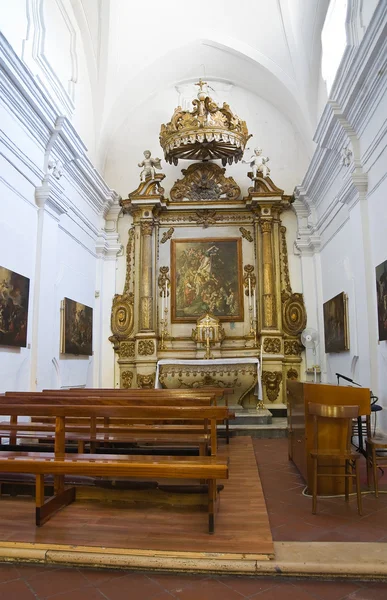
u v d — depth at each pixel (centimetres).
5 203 669
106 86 1094
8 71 629
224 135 986
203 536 344
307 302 1136
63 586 288
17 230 707
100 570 310
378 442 471
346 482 448
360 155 774
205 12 1066
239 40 1094
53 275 824
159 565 307
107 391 682
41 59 805
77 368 1002
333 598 276
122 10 1030
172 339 1123
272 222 1162
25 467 358
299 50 1027
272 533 362
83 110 1056
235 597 277
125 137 1225
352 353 851
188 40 1112
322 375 1086
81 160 924
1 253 655
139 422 639
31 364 748
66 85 948
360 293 764
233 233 1173
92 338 1094
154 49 1111
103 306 1153
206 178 1187
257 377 1013
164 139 1021
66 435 527
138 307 1144
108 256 1173
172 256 1161
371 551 322
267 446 752
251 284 1141
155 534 347
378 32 592
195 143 1009
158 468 340
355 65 670
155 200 1135
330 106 768
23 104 696
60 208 845
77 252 1002
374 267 724
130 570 309
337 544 336
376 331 721
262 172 1147
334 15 920
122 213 1203
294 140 1204
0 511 402
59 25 902
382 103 662
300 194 1130
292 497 461
